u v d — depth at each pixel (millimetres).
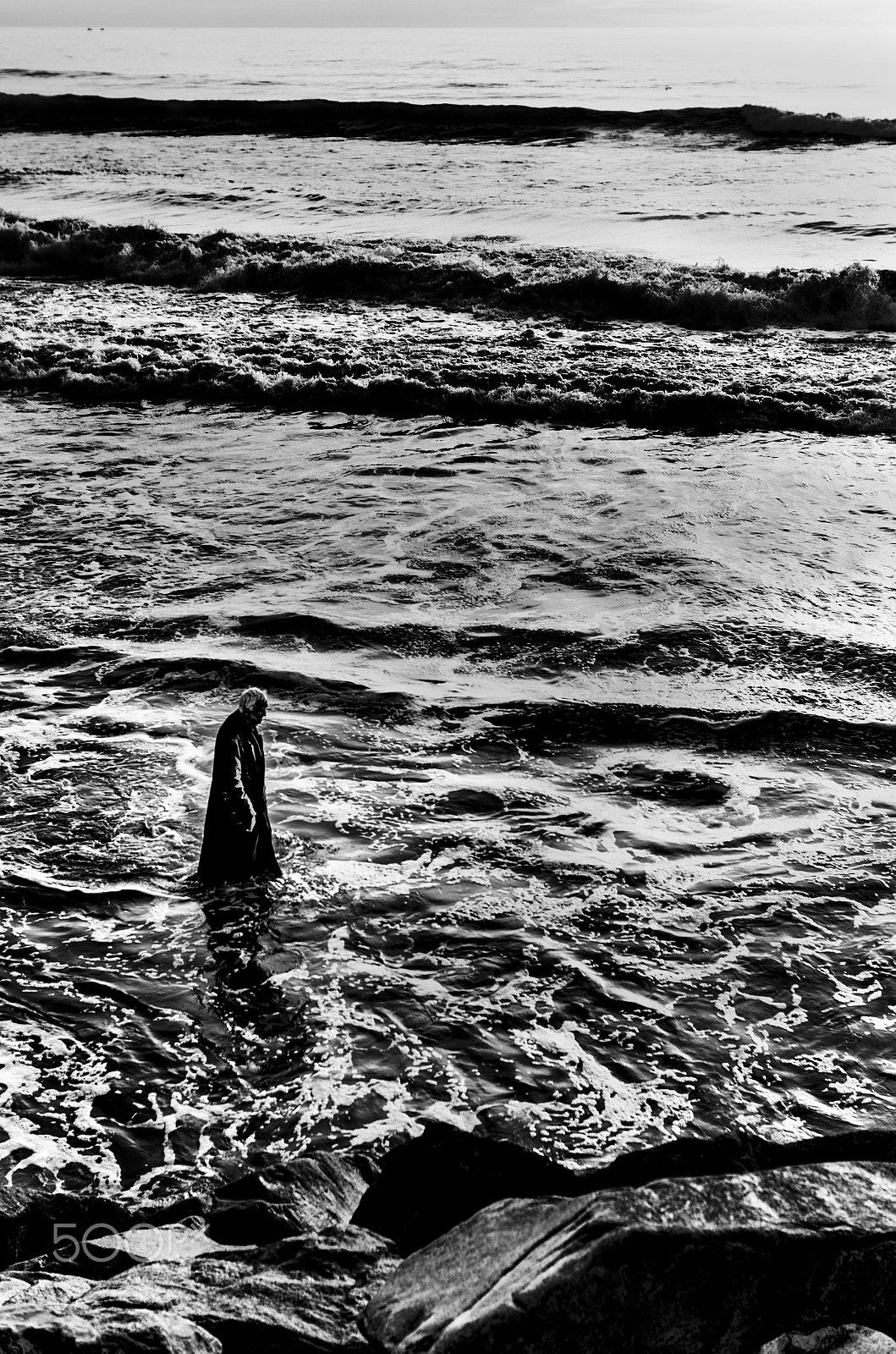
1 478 14875
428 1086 5461
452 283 25562
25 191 39406
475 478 15047
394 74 116188
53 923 6648
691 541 12828
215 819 6961
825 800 8102
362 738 8891
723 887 7098
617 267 26344
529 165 43250
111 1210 4250
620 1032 5852
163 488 14602
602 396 18234
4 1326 2730
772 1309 2686
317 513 13758
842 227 31547
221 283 26672
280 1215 3949
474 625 10836
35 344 21000
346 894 6984
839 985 6211
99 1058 5625
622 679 9812
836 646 10305
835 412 17750
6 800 7906
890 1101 5367
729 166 42781
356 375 19266
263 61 150000
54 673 9875
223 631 10680
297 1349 2840
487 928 6676
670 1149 3816
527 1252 2865
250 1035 5801
